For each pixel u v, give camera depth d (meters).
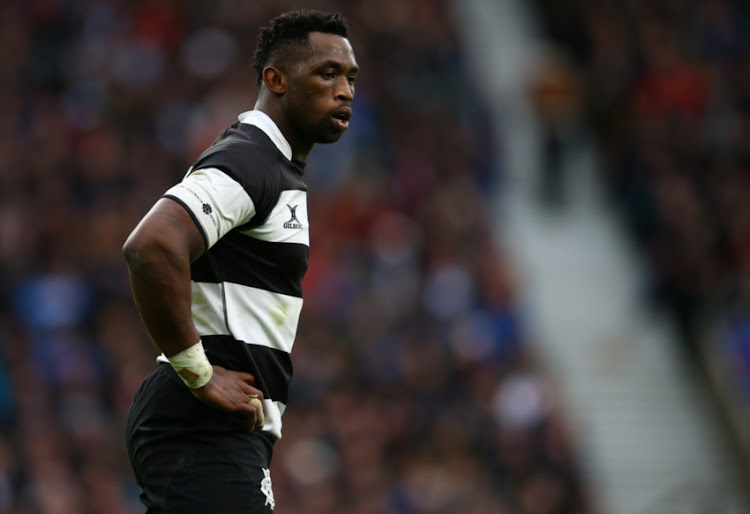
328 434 43.84
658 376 54.66
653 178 60.47
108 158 53.31
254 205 14.20
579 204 62.16
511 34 73.62
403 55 65.69
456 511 42.44
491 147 63.09
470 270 53.22
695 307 55.97
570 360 54.88
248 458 14.35
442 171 59.94
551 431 46.06
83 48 61.06
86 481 40.44
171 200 13.66
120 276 48.41
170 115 57.88
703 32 70.62
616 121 65.62
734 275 57.22
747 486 51.31
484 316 51.50
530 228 60.19
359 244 53.91
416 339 49.56
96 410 43.41
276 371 14.80
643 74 66.75
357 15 66.31
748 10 73.00
